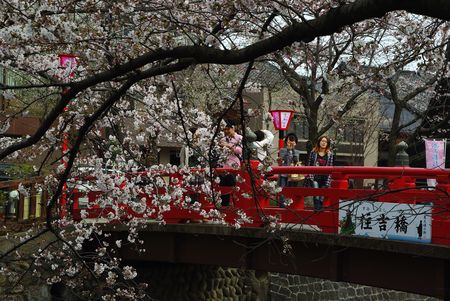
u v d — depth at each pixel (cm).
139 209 1049
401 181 1023
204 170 1025
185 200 1165
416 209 919
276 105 2212
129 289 1070
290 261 1145
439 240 956
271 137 1141
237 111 935
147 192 1070
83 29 682
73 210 1262
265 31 569
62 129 762
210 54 489
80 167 1023
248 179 1148
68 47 697
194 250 1275
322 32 445
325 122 2420
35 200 1258
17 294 1135
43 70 730
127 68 519
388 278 1021
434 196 963
